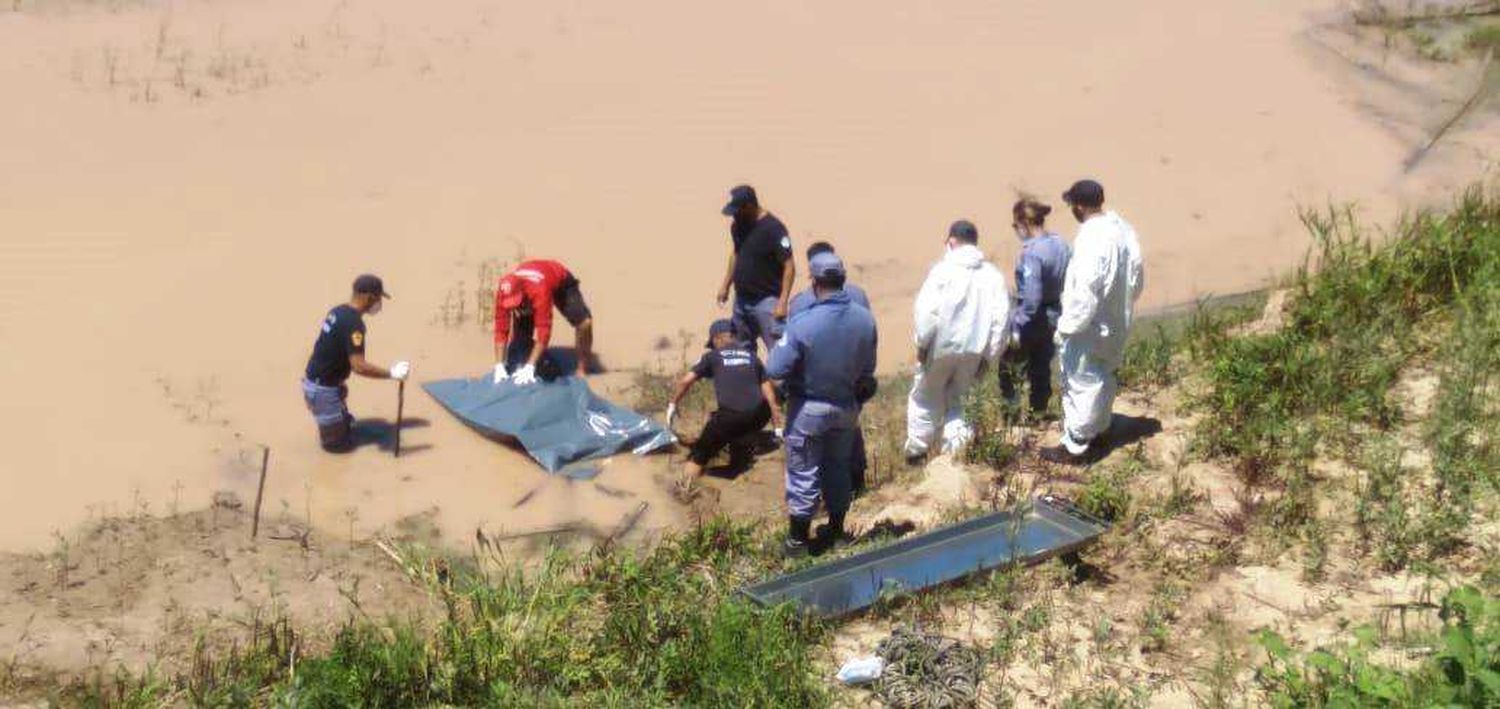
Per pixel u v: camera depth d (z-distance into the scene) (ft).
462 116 62.18
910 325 48.39
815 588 29.32
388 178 56.59
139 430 39.17
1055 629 27.94
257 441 39.04
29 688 27.94
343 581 32.45
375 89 63.57
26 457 37.29
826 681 26.63
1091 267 32.42
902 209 57.31
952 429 36.14
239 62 64.64
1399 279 40.70
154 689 27.09
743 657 26.30
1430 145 64.90
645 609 28.17
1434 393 35.70
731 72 68.54
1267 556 29.94
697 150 60.90
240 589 31.78
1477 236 42.57
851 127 64.18
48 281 47.21
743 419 37.27
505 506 36.37
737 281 41.83
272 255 50.26
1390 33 77.10
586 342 43.01
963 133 64.34
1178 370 39.65
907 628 27.35
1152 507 32.24
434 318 46.85
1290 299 41.78
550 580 29.63
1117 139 64.39
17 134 56.75
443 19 71.10
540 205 55.47
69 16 67.41
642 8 74.69
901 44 73.26
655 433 39.60
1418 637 26.16
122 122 58.59
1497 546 29.19
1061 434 36.65
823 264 30.40
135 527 34.27
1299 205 55.67
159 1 70.13
